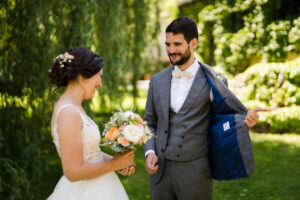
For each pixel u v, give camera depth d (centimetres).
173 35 193
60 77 145
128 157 150
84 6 369
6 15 312
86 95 151
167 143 204
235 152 189
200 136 200
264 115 624
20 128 324
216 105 200
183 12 863
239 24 749
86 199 154
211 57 816
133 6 595
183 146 197
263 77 630
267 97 637
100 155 160
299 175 402
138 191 367
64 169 130
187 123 199
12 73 321
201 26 786
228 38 732
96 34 432
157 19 637
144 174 427
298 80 601
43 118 343
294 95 613
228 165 193
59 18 354
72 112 134
